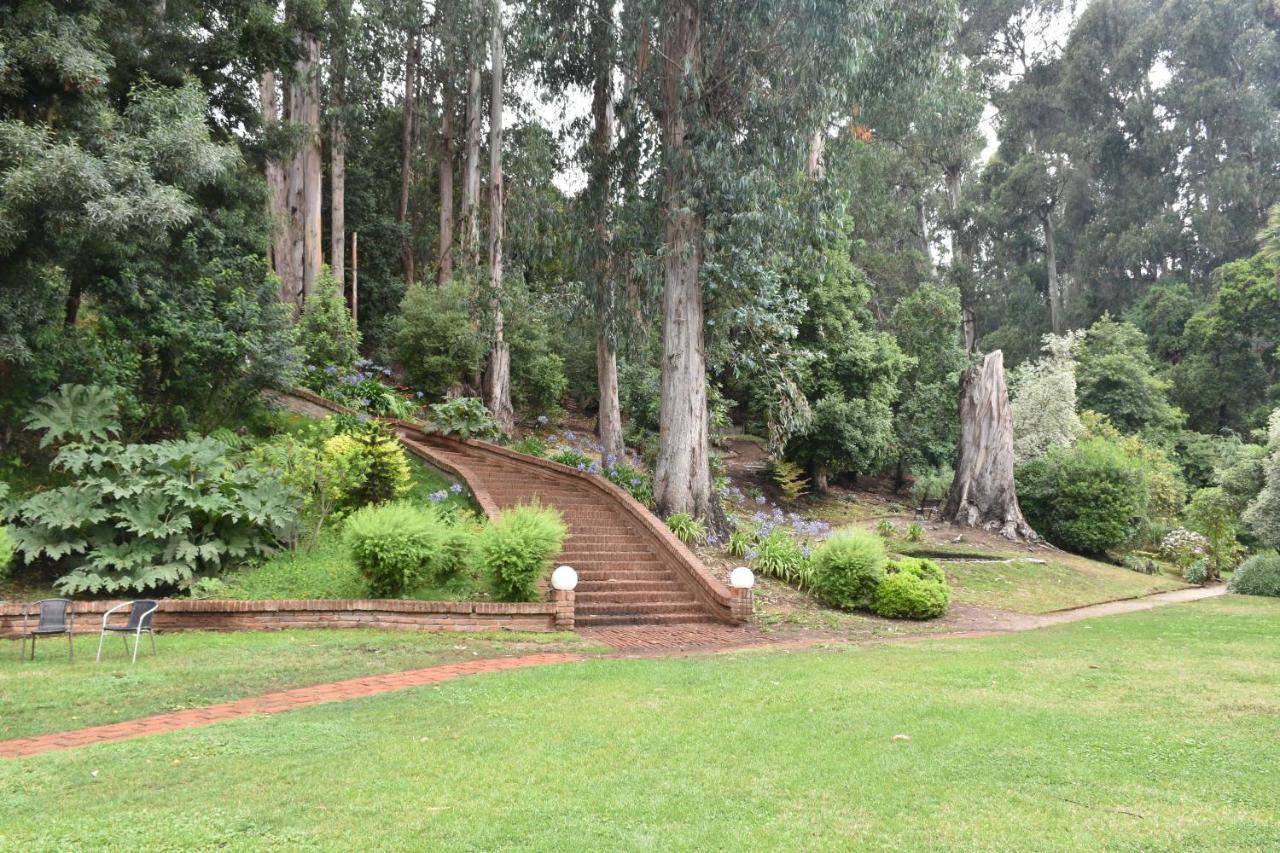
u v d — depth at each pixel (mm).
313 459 13492
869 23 14672
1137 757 5020
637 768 4816
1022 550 23156
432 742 5402
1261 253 32844
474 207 24078
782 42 15625
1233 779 4598
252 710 6492
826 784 4516
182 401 15547
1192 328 45844
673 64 16484
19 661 8062
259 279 17484
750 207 15758
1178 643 10469
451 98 29094
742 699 6711
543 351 27672
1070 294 59031
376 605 10523
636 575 13680
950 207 57906
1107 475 25375
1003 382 25641
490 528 11922
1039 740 5398
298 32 19391
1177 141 53031
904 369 31047
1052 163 58375
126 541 11266
